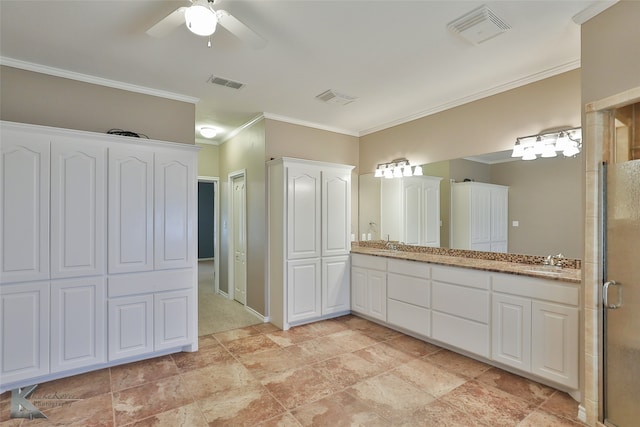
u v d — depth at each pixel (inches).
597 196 79.9
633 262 73.7
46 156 99.8
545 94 114.5
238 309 181.9
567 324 91.6
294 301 152.7
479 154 134.7
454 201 144.6
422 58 105.9
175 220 121.8
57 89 113.2
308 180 157.4
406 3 78.6
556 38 93.9
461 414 86.0
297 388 98.9
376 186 185.6
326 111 158.4
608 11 76.4
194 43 96.5
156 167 118.2
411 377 105.5
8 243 94.5
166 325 119.7
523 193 121.0
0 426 80.8
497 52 102.1
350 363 115.7
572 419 83.5
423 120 158.9
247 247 179.5
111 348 109.5
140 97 128.8
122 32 90.6
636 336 73.1
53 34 91.2
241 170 184.5
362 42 96.3
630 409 74.2
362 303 163.6
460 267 119.4
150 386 99.8
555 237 112.7
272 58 105.9
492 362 113.0
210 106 151.2
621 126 79.6
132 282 113.2
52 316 100.5
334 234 165.9
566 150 108.3
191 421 83.0
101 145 108.4
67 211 102.7
